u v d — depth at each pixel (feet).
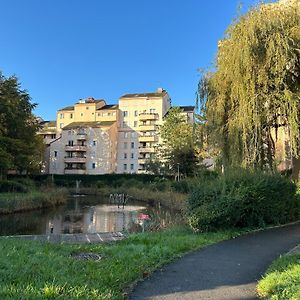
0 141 126.11
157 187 148.15
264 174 49.01
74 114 288.71
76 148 264.72
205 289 20.26
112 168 265.34
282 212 48.83
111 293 18.29
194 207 44.32
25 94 144.15
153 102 272.51
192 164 149.18
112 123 270.87
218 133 61.31
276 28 57.36
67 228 66.95
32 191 122.01
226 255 29.81
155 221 55.62
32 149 146.10
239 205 43.45
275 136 61.41
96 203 127.44
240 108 56.65
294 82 58.18
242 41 57.57
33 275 19.86
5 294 16.25
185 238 36.76
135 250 30.25
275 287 19.38
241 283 21.57
